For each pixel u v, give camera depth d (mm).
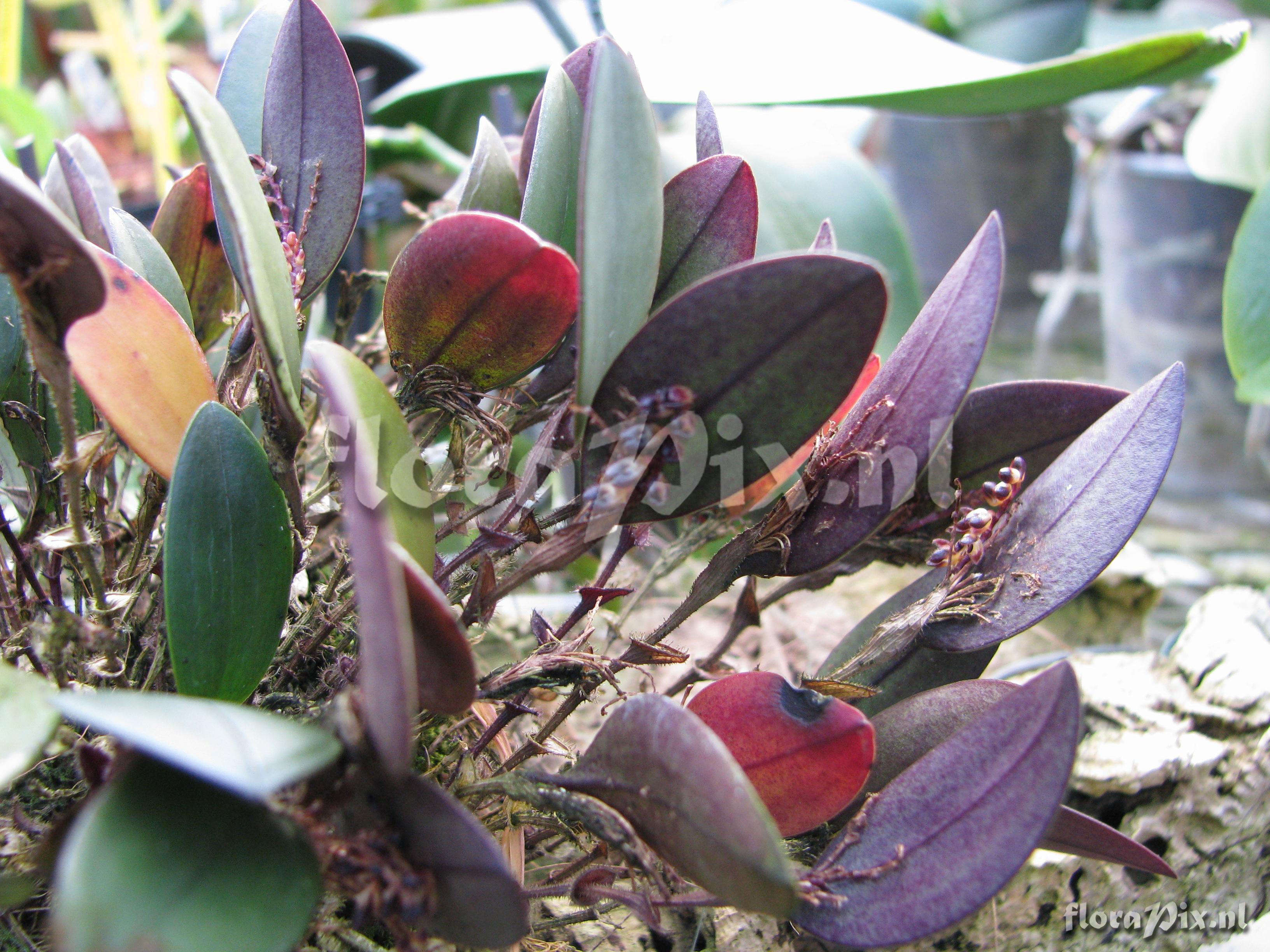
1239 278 237
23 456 159
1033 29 486
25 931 141
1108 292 484
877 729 151
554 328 137
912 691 165
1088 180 521
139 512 148
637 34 253
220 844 106
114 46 449
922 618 146
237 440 131
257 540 134
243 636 134
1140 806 199
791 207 282
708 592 144
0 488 162
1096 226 489
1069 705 123
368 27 425
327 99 153
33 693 110
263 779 96
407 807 112
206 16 604
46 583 174
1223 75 378
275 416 131
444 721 154
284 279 132
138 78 456
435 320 139
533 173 147
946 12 517
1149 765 195
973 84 203
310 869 108
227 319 146
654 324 122
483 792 133
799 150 295
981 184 614
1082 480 148
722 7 248
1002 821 124
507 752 166
